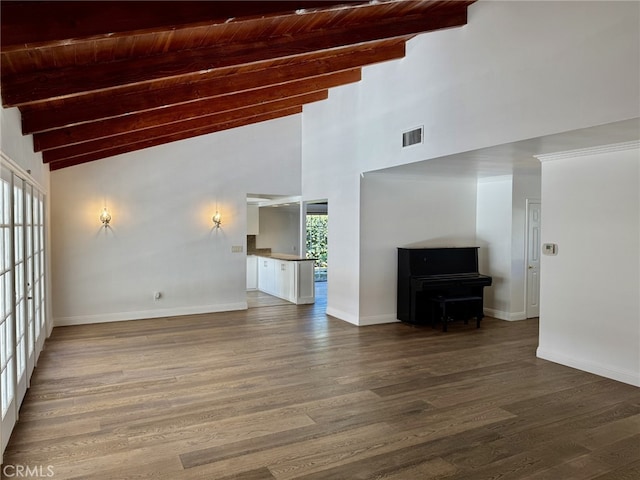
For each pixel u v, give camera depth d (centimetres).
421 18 439
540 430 328
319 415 353
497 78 418
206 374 450
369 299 678
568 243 478
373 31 416
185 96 444
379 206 680
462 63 460
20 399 367
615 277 434
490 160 521
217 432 323
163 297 732
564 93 358
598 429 330
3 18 209
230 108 558
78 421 341
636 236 416
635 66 309
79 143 520
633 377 420
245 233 794
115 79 321
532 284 732
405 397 391
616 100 321
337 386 418
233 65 360
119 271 700
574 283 473
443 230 736
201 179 754
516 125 400
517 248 711
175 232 737
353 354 522
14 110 338
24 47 215
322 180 768
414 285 658
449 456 290
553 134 371
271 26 358
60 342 570
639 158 412
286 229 1115
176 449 298
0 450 272
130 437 315
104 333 618
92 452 294
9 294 330
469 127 452
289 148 829
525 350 541
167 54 335
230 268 782
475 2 443
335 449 299
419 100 523
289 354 521
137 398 387
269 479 263
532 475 269
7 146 308
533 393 401
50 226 646
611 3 323
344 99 694
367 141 635
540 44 377
